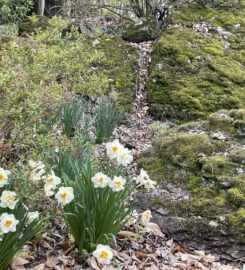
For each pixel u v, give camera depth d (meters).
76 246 2.86
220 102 6.08
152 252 3.09
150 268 2.87
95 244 2.73
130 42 7.88
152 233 3.30
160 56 6.85
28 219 2.43
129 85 6.45
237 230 3.19
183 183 3.71
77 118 4.50
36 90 2.85
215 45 7.08
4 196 2.22
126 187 2.80
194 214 3.37
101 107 4.89
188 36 7.22
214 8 8.05
